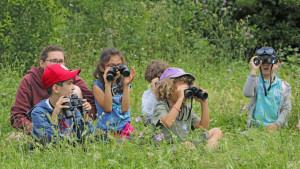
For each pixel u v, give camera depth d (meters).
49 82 4.18
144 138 4.19
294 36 10.88
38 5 8.85
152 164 3.76
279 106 5.40
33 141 4.07
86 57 9.24
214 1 11.70
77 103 4.10
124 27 10.37
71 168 3.49
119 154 3.73
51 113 4.21
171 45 10.62
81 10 11.55
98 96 4.86
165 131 4.38
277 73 8.57
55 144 3.98
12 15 8.83
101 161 3.64
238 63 9.99
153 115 4.43
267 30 11.00
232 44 11.19
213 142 4.36
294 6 10.59
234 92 7.39
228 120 5.80
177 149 3.88
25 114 4.78
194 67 9.58
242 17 11.77
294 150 3.99
